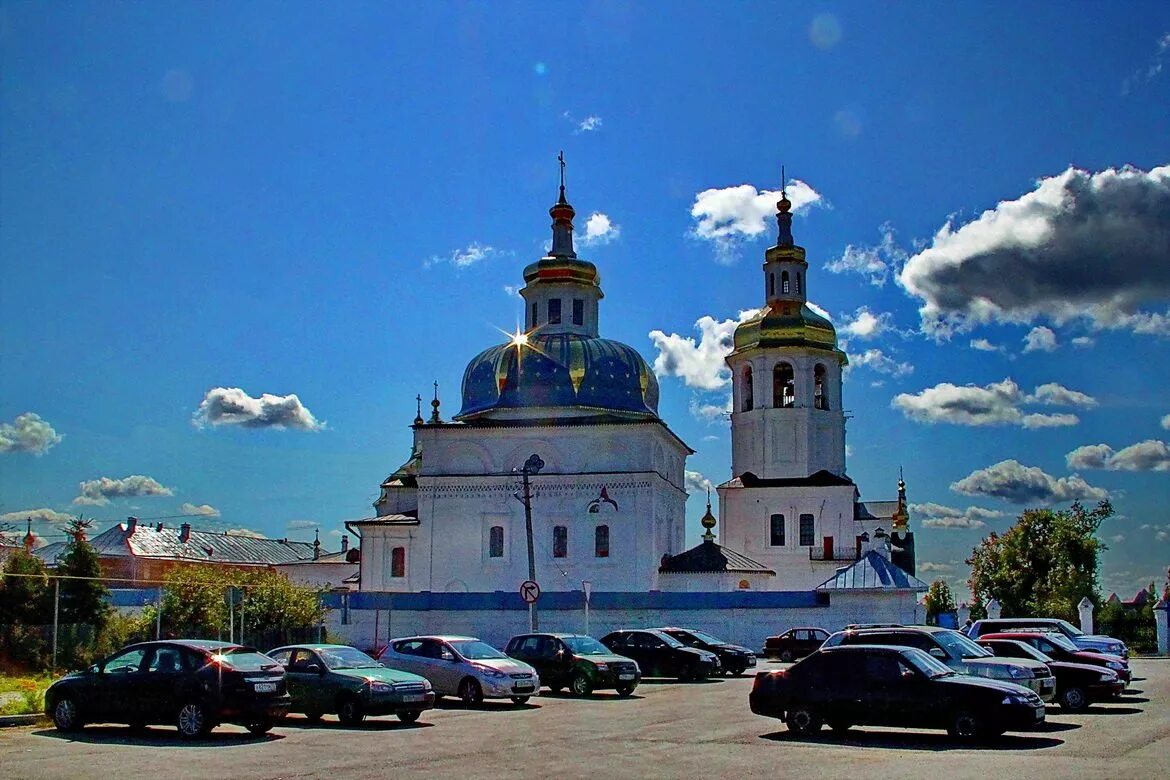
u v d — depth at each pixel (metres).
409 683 26.56
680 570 62.44
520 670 31.53
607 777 18.03
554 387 69.38
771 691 24.08
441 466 68.44
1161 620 61.59
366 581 68.56
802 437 79.25
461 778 18.03
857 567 54.53
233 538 113.44
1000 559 79.06
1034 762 19.09
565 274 74.88
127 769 18.84
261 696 23.31
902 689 22.69
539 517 66.50
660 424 66.50
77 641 42.03
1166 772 17.75
